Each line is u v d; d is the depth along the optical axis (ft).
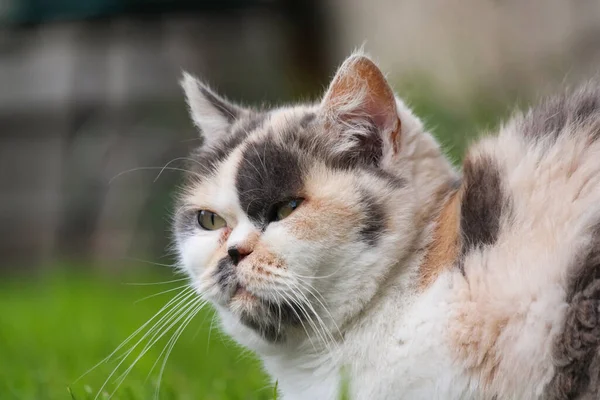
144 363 18.89
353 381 11.40
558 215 10.67
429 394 10.83
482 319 10.47
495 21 31.53
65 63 41.60
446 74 30.27
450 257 11.18
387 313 11.31
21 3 41.16
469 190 11.31
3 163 43.01
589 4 29.19
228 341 15.20
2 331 24.79
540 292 10.27
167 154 37.65
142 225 37.60
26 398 16.14
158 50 39.78
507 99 25.99
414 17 33.73
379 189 11.55
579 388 10.07
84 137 40.50
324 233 11.34
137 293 32.60
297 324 11.72
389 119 11.82
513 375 10.37
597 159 10.91
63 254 40.93
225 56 38.42
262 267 11.46
